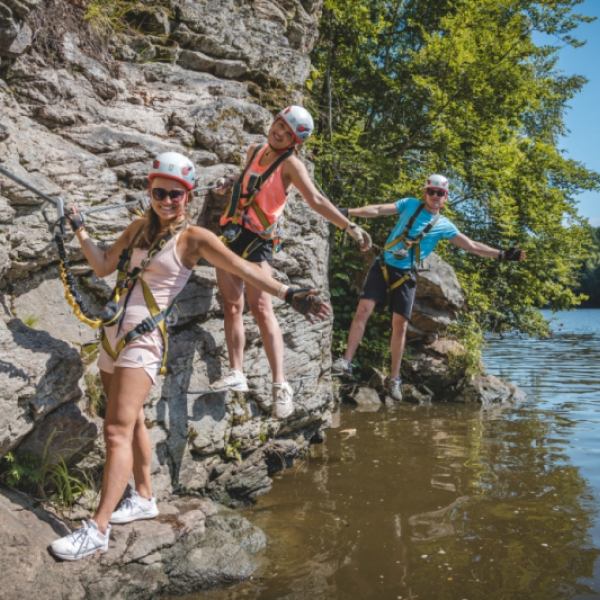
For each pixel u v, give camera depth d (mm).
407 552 3869
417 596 3328
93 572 3119
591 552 3865
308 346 5988
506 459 5945
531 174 14273
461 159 12656
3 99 3953
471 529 4230
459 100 12500
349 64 11930
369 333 9719
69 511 3590
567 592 3369
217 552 3635
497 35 12898
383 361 9555
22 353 3455
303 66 6508
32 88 4164
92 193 4219
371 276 5680
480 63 12164
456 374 9555
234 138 5293
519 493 4949
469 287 12125
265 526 4281
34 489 3564
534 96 14328
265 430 5332
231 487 4848
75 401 3764
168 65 5254
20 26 3965
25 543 3070
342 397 9125
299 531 4199
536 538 4070
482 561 3746
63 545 3096
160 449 4289
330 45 11188
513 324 14898
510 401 9320
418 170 12258
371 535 4133
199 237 3359
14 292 3771
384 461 5871
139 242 3387
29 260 3777
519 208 14008
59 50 4371
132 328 3281
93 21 4707
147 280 3336
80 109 4441
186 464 4473
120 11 5078
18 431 3375
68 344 3721
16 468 3432
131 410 3266
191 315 4613
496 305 14141
